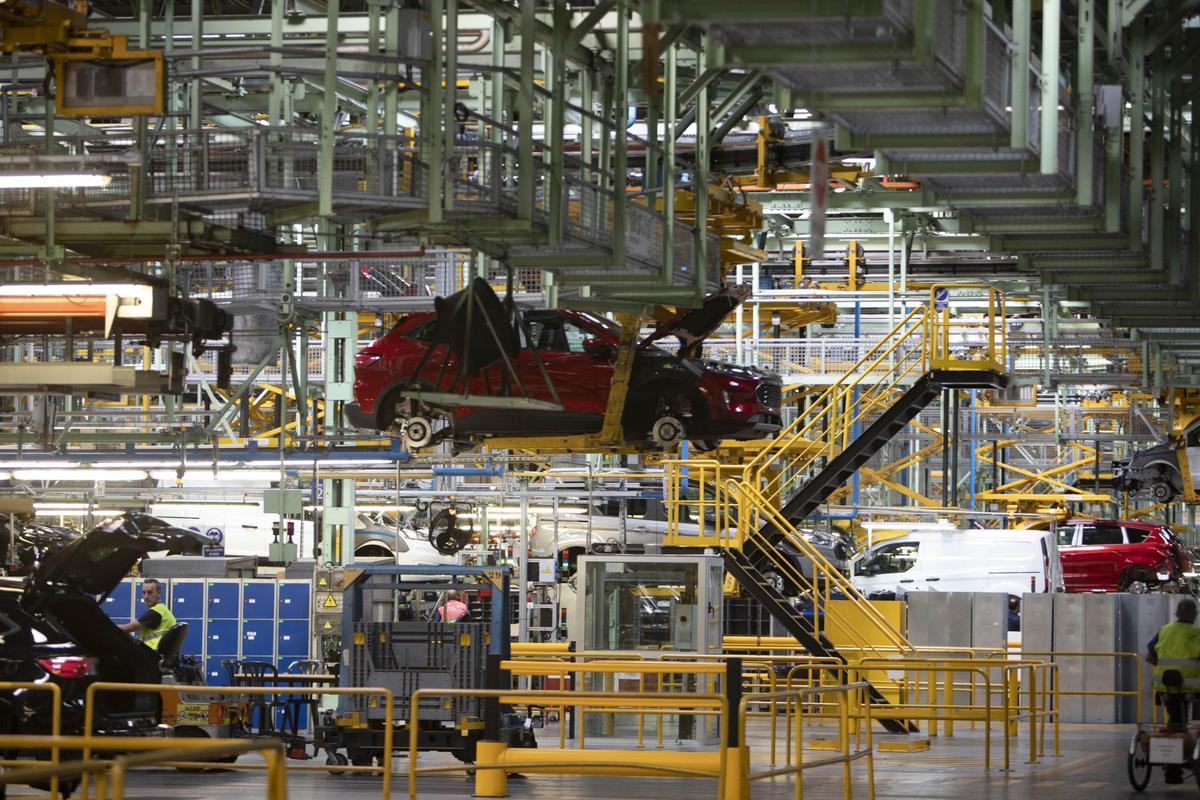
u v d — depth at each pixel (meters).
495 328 23.78
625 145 22.75
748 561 30.73
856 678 29.03
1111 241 24.84
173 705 22.30
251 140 19.72
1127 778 22.28
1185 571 48.50
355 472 36.25
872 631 34.59
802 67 16.08
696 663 21.59
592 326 32.03
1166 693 22.38
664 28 22.91
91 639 19.77
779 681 29.66
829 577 30.03
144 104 19.34
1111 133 23.25
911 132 18.86
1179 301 29.53
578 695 17.00
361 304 33.47
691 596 27.06
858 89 17.11
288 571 33.47
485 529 41.62
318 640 31.56
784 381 43.47
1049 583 43.91
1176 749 20.28
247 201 20.19
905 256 36.28
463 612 28.89
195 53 19.81
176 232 20.33
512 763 17.75
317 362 41.78
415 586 22.42
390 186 20.44
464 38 27.08
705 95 25.38
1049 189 21.55
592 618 27.34
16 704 18.19
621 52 22.47
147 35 21.77
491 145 20.98
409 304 33.50
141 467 32.81
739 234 29.69
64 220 21.41
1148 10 24.45
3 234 21.36
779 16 14.90
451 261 32.84
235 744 10.03
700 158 25.45
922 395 31.78
